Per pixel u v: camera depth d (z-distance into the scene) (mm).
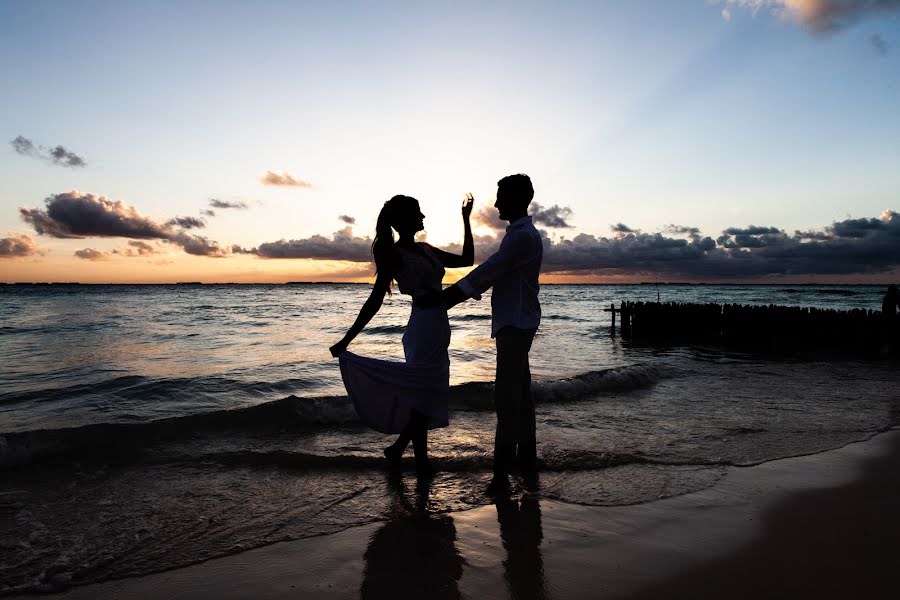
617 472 3488
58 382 7848
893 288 13016
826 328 13453
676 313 16422
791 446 4055
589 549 2412
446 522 2764
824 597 1958
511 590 2072
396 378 3438
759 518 2723
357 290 123312
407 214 3281
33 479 3525
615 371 7117
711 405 5695
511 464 3656
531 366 10008
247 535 2662
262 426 4879
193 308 36812
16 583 2223
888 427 4637
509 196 3248
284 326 20875
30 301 47156
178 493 3270
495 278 3156
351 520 2826
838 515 2750
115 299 54094
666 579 2125
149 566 2359
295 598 2066
